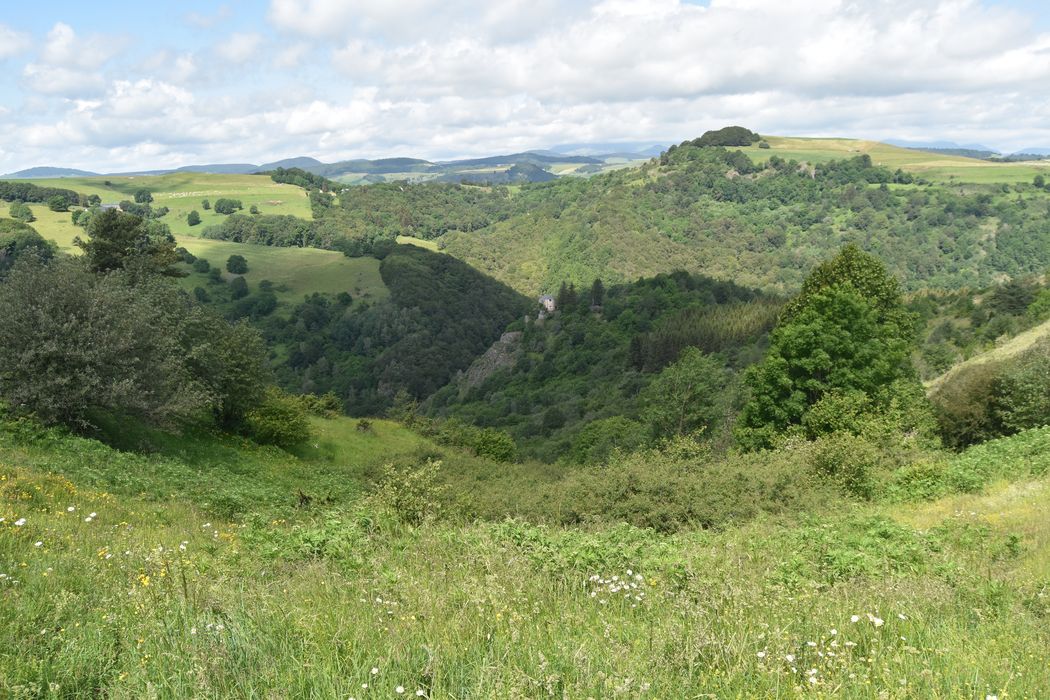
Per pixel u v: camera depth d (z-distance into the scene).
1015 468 15.87
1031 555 8.68
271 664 3.94
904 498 15.69
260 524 12.09
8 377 20.31
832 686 3.79
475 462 37.16
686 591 5.92
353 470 33.03
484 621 4.69
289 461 31.48
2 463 14.82
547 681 3.57
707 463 19.23
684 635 4.50
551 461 62.97
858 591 6.14
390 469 13.24
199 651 3.88
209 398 27.14
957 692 3.73
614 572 6.86
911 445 21.19
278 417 33.31
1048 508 11.33
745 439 31.70
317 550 8.04
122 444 22.89
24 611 4.82
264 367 32.94
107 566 6.86
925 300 107.56
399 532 9.34
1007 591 6.41
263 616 4.70
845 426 26.56
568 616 4.84
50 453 18.12
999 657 4.37
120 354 22.48
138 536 9.71
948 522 11.24
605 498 15.41
